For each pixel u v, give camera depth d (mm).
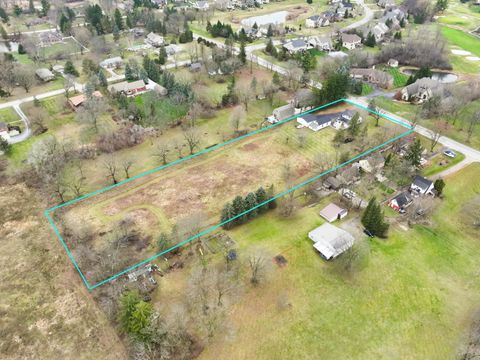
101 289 55750
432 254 60406
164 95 111125
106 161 81938
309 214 68438
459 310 51844
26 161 85188
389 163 80062
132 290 51656
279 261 58375
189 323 49812
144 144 92375
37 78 124562
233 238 63500
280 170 82188
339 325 49812
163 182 79000
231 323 49875
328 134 95312
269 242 62062
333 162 83312
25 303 54156
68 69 127000
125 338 48938
